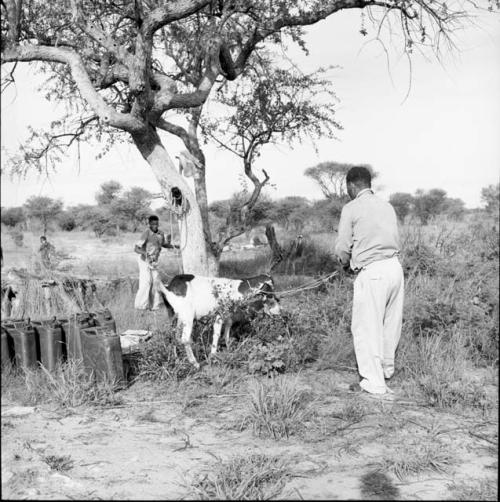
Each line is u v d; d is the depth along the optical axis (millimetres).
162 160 9297
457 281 7801
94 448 4609
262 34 10695
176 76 12797
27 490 3822
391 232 5852
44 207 25375
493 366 6027
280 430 4863
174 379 6285
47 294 8633
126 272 17219
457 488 3834
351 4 9711
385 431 4852
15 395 5738
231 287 7188
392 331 5996
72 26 9969
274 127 13500
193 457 4430
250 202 13117
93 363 6113
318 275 13391
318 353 7016
